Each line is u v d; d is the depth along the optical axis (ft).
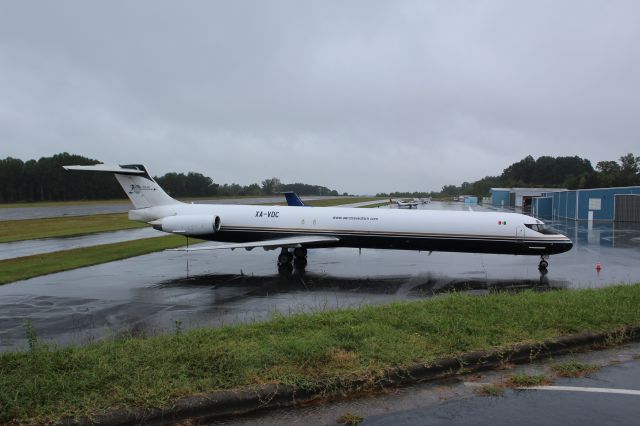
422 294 51.34
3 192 426.92
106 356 24.13
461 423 18.74
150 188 82.12
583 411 19.75
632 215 166.30
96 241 105.81
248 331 29.09
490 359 25.32
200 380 21.24
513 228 66.13
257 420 19.17
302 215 73.97
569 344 27.84
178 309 44.19
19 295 50.67
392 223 69.82
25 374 21.70
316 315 32.91
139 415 18.79
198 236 78.84
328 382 21.52
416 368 23.43
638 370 24.57
